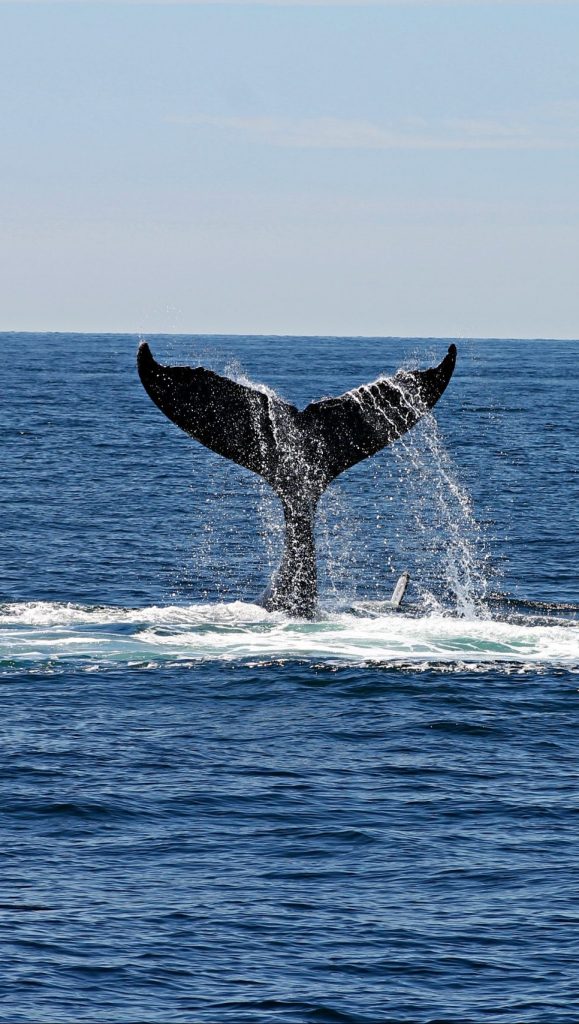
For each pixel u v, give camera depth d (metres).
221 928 40.03
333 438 68.88
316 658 66.44
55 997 36.12
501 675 64.94
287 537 72.06
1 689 61.53
